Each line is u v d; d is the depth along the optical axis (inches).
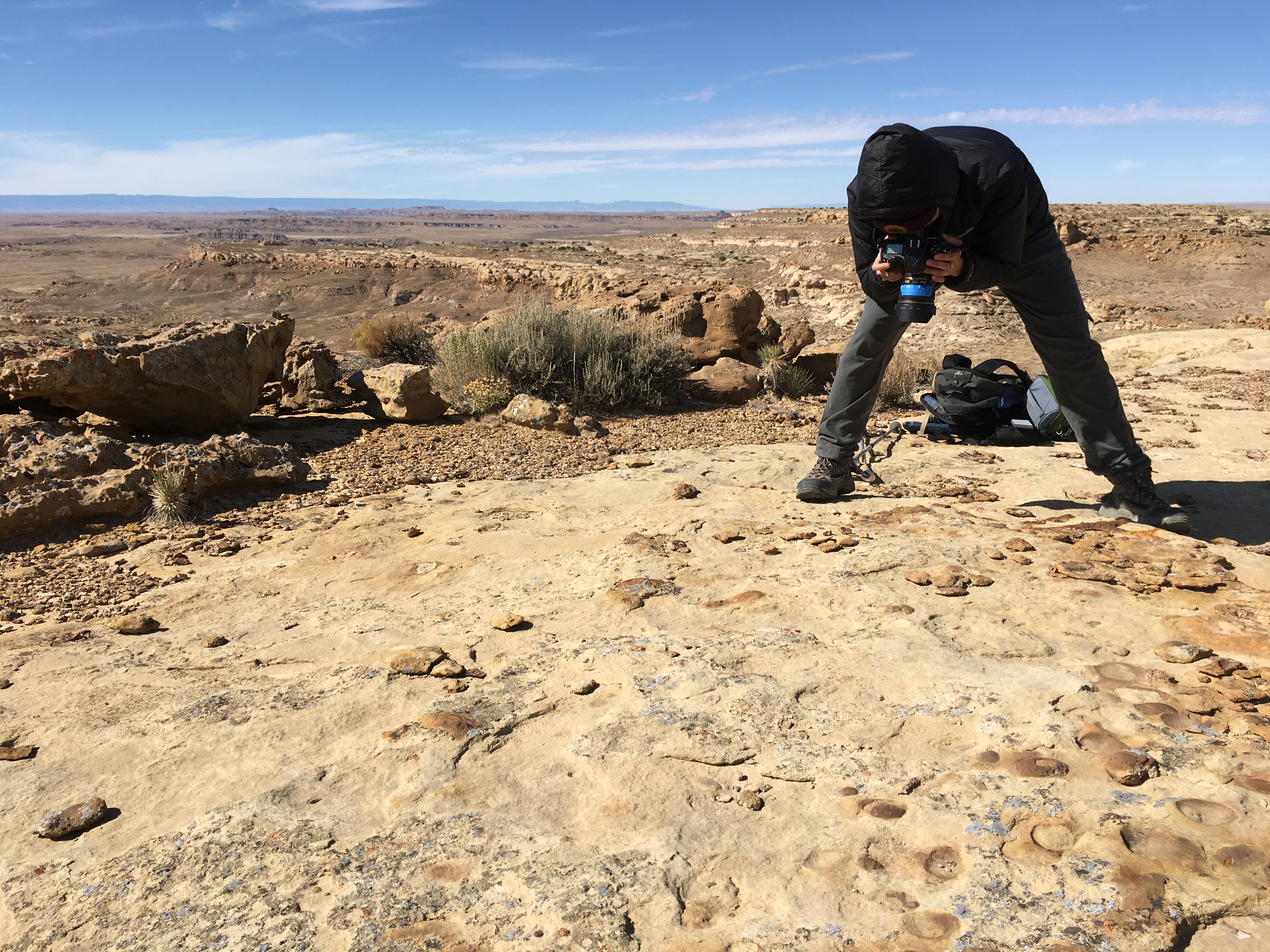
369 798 94.0
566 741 103.7
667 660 122.0
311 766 100.9
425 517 221.8
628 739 101.9
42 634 151.1
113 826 92.0
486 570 175.9
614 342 432.5
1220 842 75.9
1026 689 107.3
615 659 123.5
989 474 251.3
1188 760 90.3
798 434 352.5
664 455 297.3
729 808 88.7
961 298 1483.8
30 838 90.8
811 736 100.7
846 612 137.3
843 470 212.5
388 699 117.3
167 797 96.9
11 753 106.9
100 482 225.6
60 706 120.6
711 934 70.6
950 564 156.5
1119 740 95.2
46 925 76.0
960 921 69.6
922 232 146.7
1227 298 1756.9
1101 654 119.5
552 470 277.9
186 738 109.0
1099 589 142.4
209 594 171.2
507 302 2628.0
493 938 70.4
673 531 188.1
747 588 151.3
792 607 141.1
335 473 274.8
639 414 408.8
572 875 78.3
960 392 323.0
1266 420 330.3
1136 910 68.4
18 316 2229.3
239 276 3292.3
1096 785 87.0
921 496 222.4
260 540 208.1
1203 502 206.4
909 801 87.0
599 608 145.2
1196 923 67.6
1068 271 164.2
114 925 75.1
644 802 90.1
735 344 517.7
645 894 75.3
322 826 88.6
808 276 2016.5
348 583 174.1
